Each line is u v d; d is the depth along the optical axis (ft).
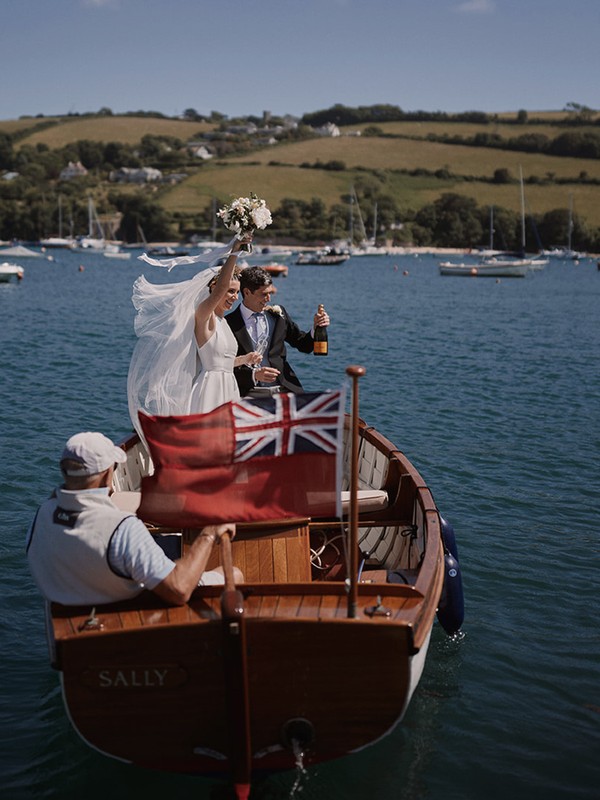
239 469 14.33
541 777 15.35
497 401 48.24
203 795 14.76
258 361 21.07
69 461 13.60
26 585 22.88
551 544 26.12
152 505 14.40
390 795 14.82
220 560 16.89
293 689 13.58
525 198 533.14
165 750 13.82
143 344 21.26
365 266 335.26
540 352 71.26
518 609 21.93
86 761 15.65
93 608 13.71
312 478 14.30
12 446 35.94
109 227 516.32
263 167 574.15
